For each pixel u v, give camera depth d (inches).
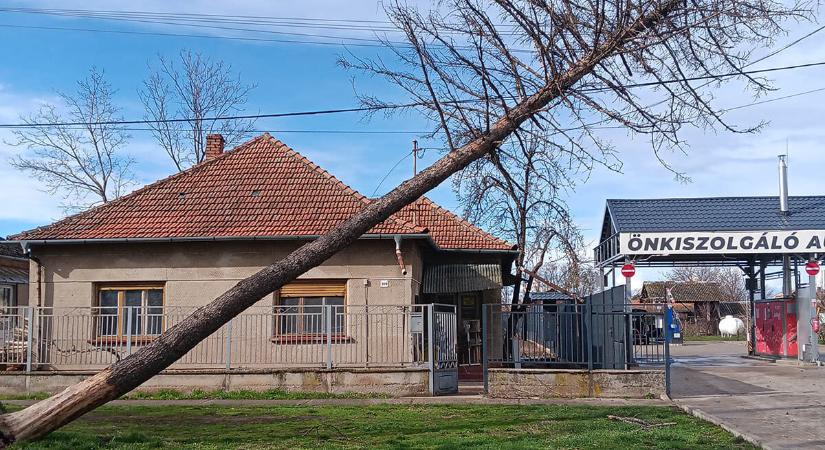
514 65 414.9
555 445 413.4
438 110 408.8
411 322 674.2
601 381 634.8
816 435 437.7
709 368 958.4
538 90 417.1
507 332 748.0
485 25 412.8
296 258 387.5
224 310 377.7
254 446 417.4
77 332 722.2
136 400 645.9
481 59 410.0
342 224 395.5
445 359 683.4
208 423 509.7
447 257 858.1
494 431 469.7
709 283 2874.0
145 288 757.3
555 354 665.0
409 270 745.6
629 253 991.0
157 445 418.9
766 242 991.6
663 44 404.8
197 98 1498.5
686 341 2014.0
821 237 984.9
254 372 674.2
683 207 1065.5
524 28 405.7
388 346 713.6
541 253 957.2
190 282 748.0
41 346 714.2
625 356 657.0
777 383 757.9
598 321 676.1
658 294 2783.0
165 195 813.9
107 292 760.3
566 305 676.7
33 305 753.0
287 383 671.8
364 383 663.1
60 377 679.7
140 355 371.2
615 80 414.6
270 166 850.1
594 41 406.0
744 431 450.3
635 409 561.9
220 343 712.4
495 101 413.1
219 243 749.9
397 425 493.0
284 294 747.4
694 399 624.7
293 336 711.1
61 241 740.7
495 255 853.2
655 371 633.0
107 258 757.3
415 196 402.3
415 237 733.9
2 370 701.9
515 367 674.2
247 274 745.0
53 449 390.3
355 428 482.9
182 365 703.1
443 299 912.9
